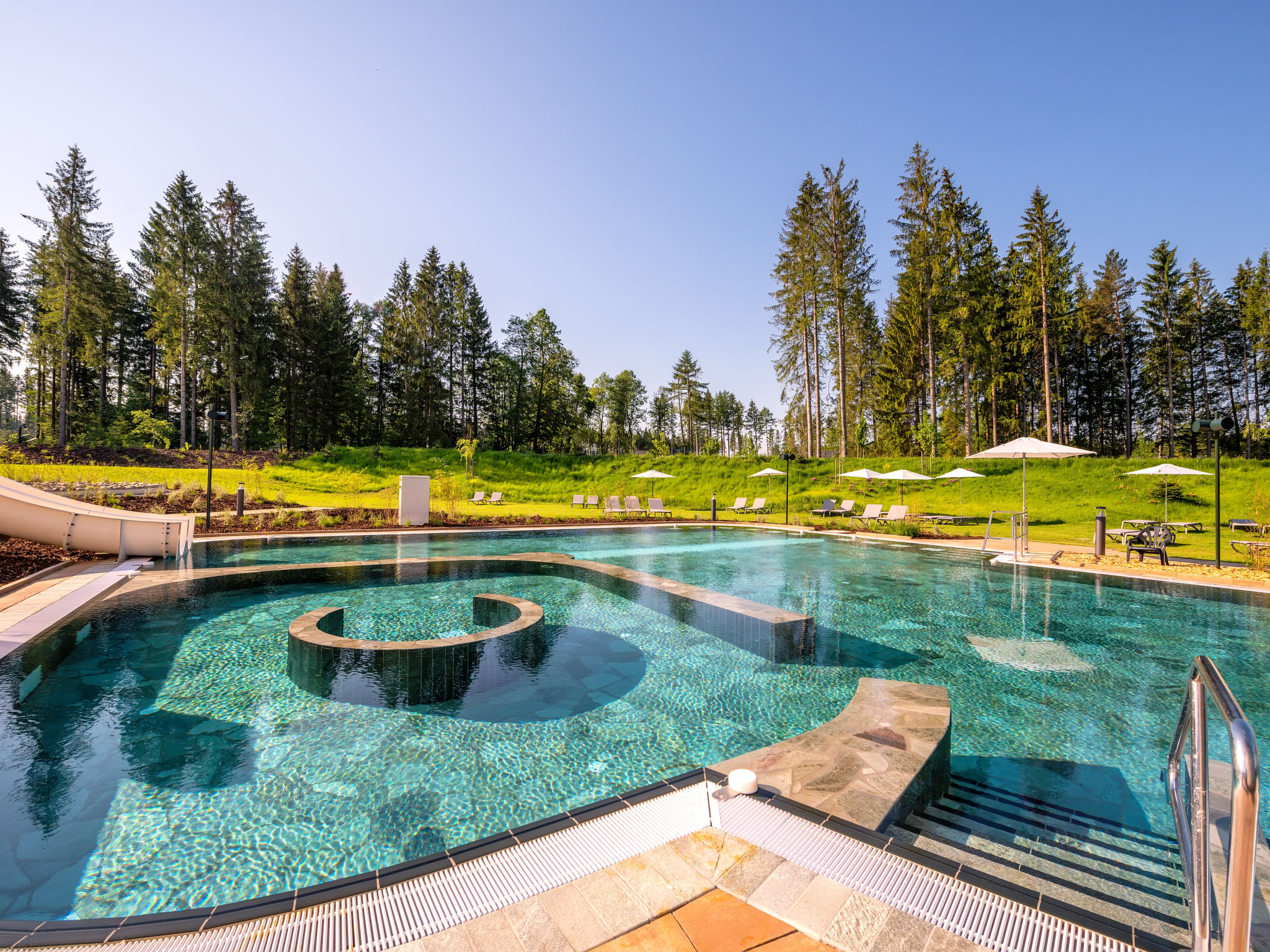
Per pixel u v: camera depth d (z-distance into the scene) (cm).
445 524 1580
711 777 246
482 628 605
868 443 3609
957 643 565
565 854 193
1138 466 2123
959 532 1563
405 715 394
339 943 153
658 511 2058
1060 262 2850
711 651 535
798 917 160
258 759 328
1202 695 170
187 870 230
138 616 613
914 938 152
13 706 392
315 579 771
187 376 3356
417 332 4219
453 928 158
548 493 2794
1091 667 498
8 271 3250
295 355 3756
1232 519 1711
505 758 332
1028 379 3412
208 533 1240
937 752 278
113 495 1523
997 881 177
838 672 483
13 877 223
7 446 2395
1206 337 3681
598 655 523
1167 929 176
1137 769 320
